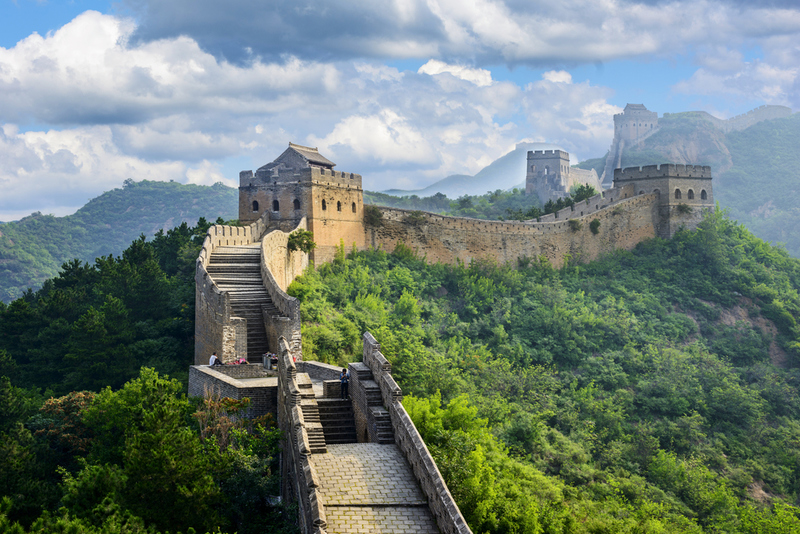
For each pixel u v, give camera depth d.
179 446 21.39
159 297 51.53
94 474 21.39
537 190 177.38
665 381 70.50
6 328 51.47
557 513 36.16
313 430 22.64
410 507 19.62
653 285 91.44
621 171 104.25
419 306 71.94
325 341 50.88
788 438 66.75
